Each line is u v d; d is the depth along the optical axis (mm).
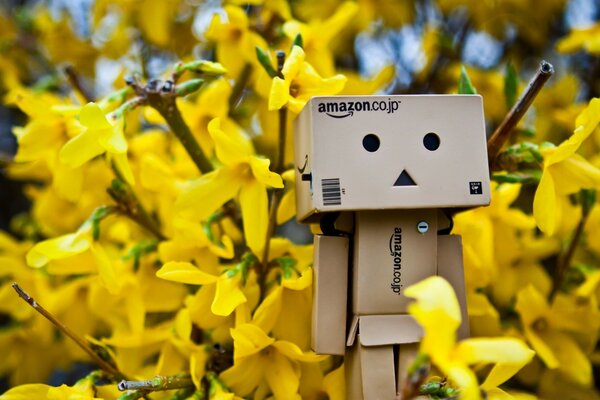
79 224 393
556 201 299
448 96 276
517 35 491
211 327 307
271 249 310
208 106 341
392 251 280
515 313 351
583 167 292
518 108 294
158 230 332
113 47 439
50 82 418
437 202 274
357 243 280
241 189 293
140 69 444
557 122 398
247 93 404
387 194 273
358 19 425
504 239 344
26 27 478
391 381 276
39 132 317
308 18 411
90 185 346
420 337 278
